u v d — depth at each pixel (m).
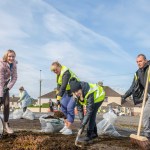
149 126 4.28
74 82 4.04
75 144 3.89
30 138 4.17
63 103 4.99
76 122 8.41
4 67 4.49
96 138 4.54
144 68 4.41
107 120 5.11
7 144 3.96
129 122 11.27
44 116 5.31
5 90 4.55
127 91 4.64
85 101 4.06
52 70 4.83
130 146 4.02
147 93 4.42
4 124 4.62
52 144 3.88
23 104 9.97
